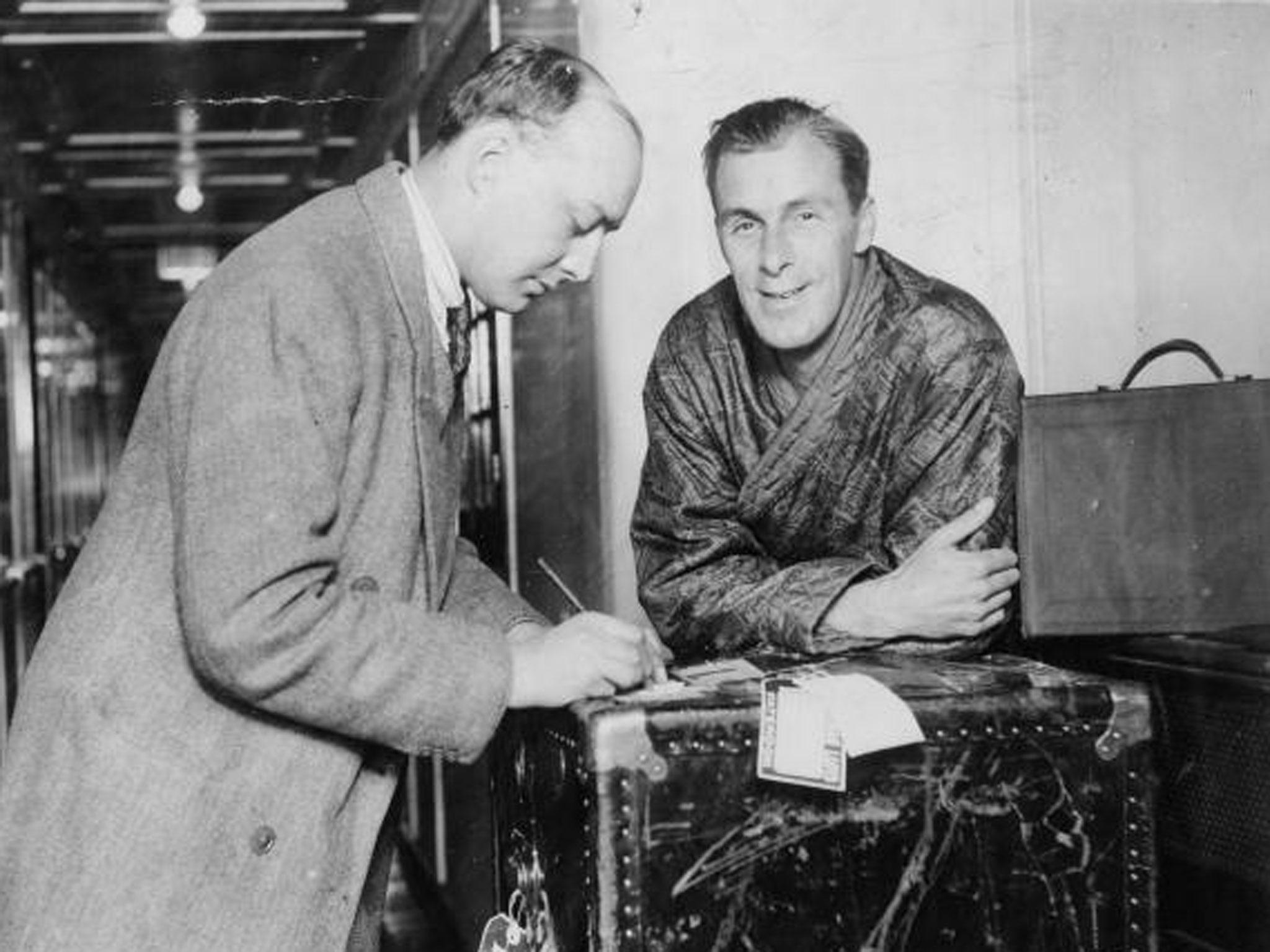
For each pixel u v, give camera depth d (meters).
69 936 1.06
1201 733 1.29
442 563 1.25
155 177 5.88
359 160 5.15
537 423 2.32
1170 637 1.33
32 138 5.15
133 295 9.91
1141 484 1.31
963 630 1.34
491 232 1.18
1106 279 1.64
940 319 1.46
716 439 1.55
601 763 1.08
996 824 1.13
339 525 1.11
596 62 1.72
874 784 1.12
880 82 1.67
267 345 1.05
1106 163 1.65
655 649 1.22
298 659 1.03
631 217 1.74
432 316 1.19
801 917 1.11
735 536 1.53
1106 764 1.15
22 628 5.14
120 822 1.08
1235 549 1.28
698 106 1.71
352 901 1.16
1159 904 1.34
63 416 7.63
